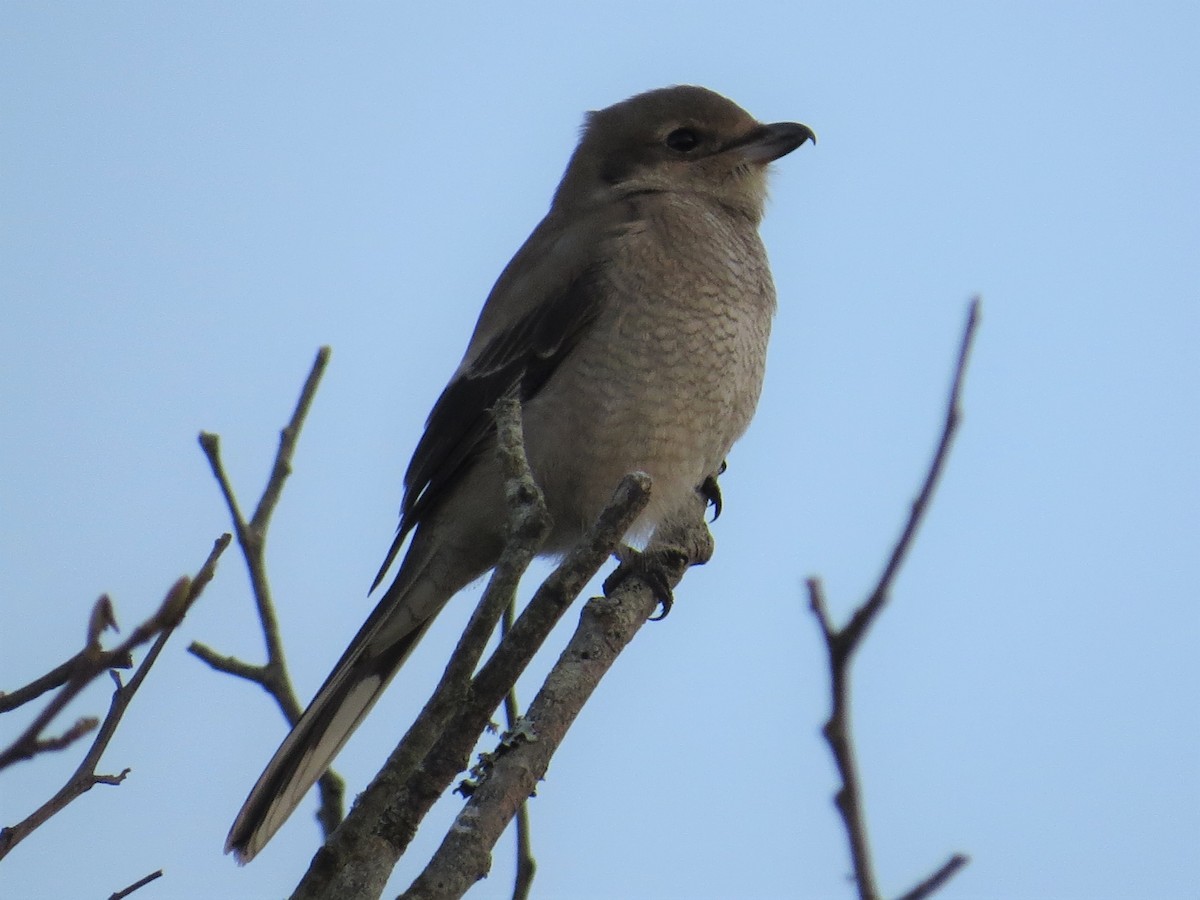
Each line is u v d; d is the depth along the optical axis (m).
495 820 5.99
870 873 4.71
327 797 7.34
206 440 7.44
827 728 4.83
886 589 4.85
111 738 4.84
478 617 5.43
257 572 7.46
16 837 4.59
